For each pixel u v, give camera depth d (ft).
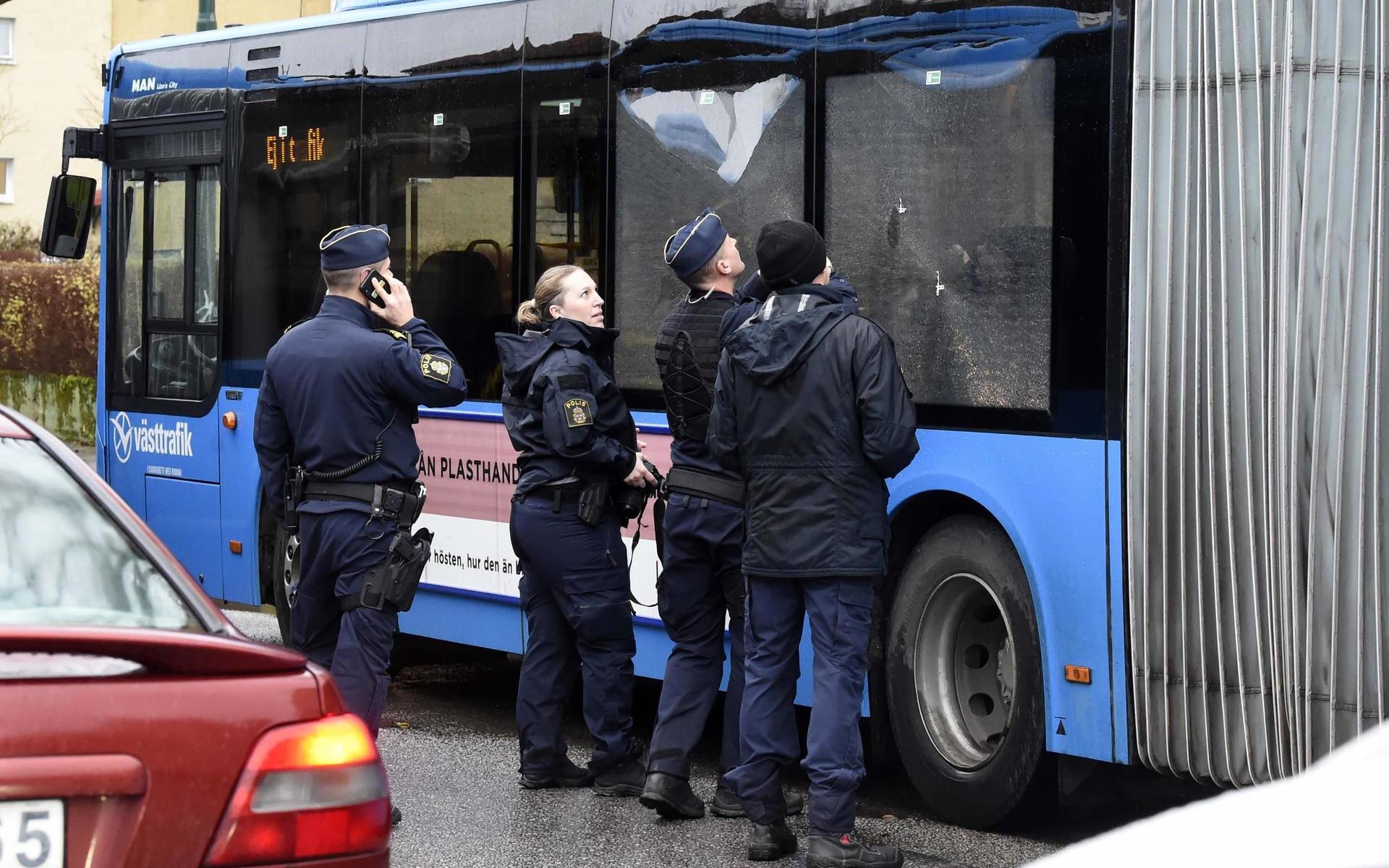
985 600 22.47
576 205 27.81
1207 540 19.75
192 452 36.35
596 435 22.95
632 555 26.55
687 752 22.44
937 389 22.41
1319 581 18.83
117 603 11.57
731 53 25.36
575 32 27.86
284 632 33.88
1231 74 19.58
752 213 25.05
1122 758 20.42
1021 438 21.40
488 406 29.35
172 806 10.64
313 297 33.30
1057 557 20.98
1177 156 19.94
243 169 34.96
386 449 21.04
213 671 11.02
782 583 20.11
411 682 33.55
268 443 21.59
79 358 85.35
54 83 144.97
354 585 20.95
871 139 23.43
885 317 23.13
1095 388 20.66
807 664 24.26
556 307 23.18
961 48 22.31
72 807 10.44
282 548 33.73
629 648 23.76
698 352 21.84
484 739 28.09
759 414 19.76
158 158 37.24
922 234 22.74
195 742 10.76
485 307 29.50
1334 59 18.89
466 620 30.25
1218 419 19.65
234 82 35.19
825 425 19.38
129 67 38.24
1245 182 19.47
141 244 37.91
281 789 10.95
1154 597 20.11
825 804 19.67
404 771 25.62
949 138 22.44
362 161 32.04
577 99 27.81
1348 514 18.69
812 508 19.49
